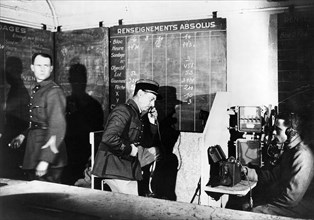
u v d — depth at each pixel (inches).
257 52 120.0
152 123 123.0
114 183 105.0
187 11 131.6
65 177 148.3
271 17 116.9
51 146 130.4
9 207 48.1
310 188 103.0
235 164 99.7
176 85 133.8
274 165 113.0
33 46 148.9
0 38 135.2
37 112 129.6
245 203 115.3
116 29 144.8
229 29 124.3
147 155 131.8
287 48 114.7
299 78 113.6
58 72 157.0
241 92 123.3
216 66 126.6
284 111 116.1
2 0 135.4
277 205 101.7
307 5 111.1
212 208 45.3
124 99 145.7
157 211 44.7
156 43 136.9
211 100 128.1
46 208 46.3
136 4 140.4
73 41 154.1
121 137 101.6
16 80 141.4
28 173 131.3
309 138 109.4
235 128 116.1
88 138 152.3
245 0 120.6
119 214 43.8
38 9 151.6
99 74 149.5
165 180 134.0
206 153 99.3
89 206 47.0
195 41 129.6
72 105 154.6
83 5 151.2
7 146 136.3
